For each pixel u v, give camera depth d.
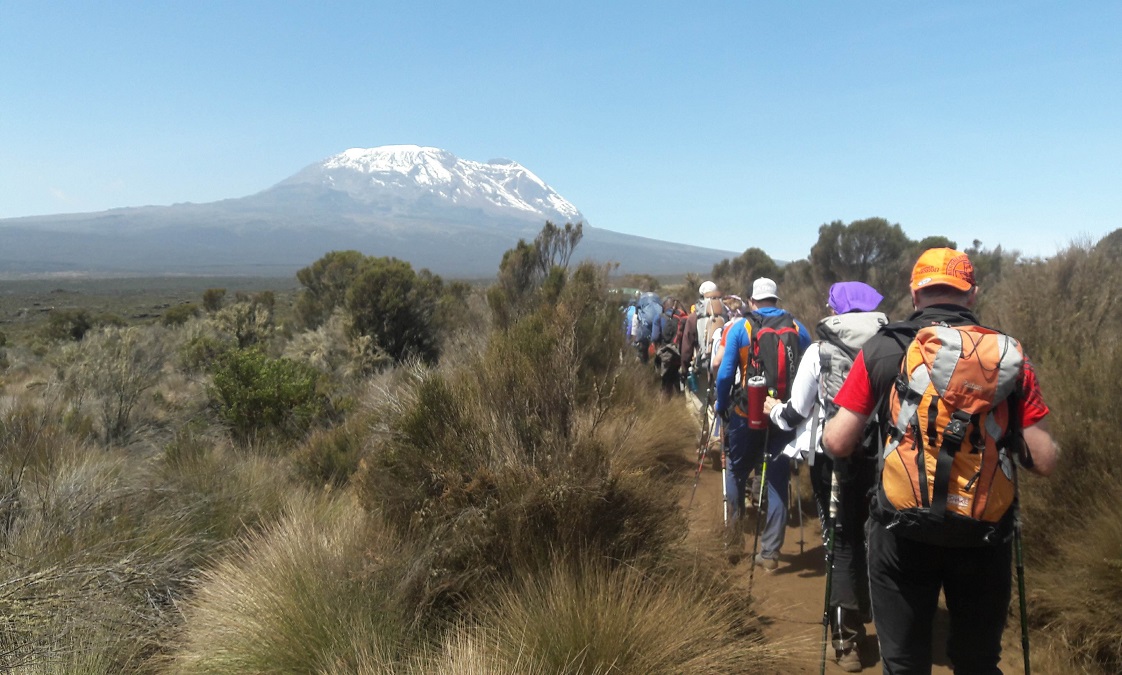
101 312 55.94
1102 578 3.68
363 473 4.76
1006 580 2.72
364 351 14.19
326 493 5.86
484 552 4.11
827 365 3.99
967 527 2.56
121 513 5.03
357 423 7.14
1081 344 5.96
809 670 3.87
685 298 16.59
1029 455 2.66
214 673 3.63
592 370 7.43
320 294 20.31
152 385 11.65
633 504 4.27
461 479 4.34
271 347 17.33
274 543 4.44
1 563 4.11
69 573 3.98
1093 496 4.09
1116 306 7.27
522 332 5.50
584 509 4.08
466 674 3.19
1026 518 4.22
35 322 54.53
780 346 5.10
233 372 9.26
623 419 6.69
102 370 10.37
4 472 5.36
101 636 3.74
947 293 2.95
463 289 21.22
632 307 12.14
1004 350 2.58
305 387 9.21
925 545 2.72
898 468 2.66
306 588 3.88
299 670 3.55
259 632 3.69
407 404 5.04
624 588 3.73
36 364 20.08
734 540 4.94
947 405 2.57
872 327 3.94
